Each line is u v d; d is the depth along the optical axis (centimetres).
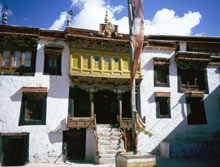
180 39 2330
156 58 2011
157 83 1981
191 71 2119
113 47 1828
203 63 2097
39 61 1709
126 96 1923
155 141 1862
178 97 2000
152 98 1936
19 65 1670
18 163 1532
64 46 1783
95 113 1909
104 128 1738
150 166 960
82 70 1722
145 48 2012
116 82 1836
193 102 2042
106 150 1510
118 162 1029
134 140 1048
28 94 1633
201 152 1733
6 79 1628
